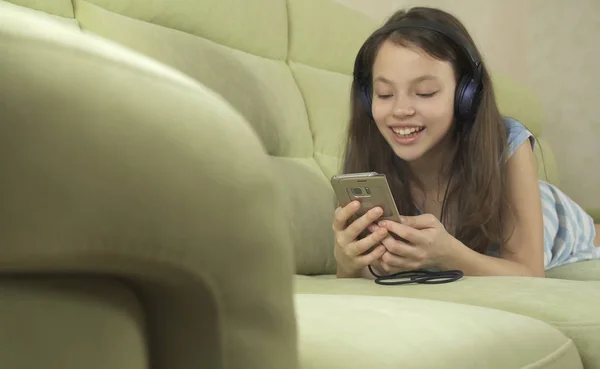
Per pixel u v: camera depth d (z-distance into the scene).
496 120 1.22
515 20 2.93
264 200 0.33
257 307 0.33
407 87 1.14
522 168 1.23
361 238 1.09
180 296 0.32
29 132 0.26
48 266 0.28
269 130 1.44
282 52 1.66
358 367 0.49
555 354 0.67
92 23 1.21
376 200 1.04
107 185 0.27
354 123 1.32
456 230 1.24
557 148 2.99
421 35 1.13
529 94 2.65
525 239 1.21
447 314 0.65
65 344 0.29
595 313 0.78
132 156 0.28
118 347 0.31
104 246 0.28
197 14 1.42
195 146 0.30
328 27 1.82
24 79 0.26
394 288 0.93
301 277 1.14
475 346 0.59
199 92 0.33
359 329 0.56
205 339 0.32
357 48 1.91
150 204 0.29
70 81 0.27
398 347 0.53
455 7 2.68
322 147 1.64
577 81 2.96
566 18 2.97
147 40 1.25
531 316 0.78
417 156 1.17
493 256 1.25
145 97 0.29
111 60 0.29
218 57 1.39
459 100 1.17
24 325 0.28
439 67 1.13
